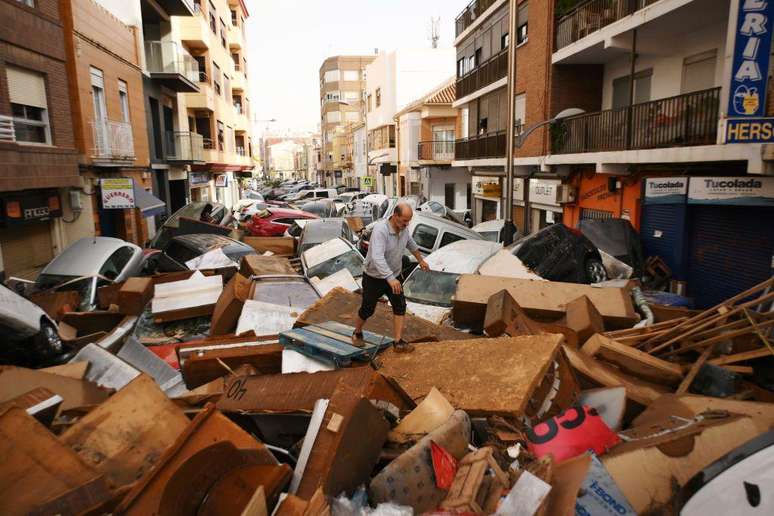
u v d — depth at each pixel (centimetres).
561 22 1725
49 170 1369
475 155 2530
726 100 862
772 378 584
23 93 1324
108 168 1775
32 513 266
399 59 4506
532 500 287
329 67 8644
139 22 2177
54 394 394
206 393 486
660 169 1328
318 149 11094
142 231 2125
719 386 546
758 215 1070
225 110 4053
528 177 2073
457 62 2916
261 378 464
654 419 452
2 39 1220
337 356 513
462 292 772
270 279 938
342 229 1549
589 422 400
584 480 316
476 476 309
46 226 1473
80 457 298
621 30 1330
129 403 373
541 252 1012
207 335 845
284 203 3531
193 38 3077
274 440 436
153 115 2547
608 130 1488
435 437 349
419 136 3869
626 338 665
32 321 721
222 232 1816
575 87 1777
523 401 421
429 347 548
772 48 873
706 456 361
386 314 709
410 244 562
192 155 2922
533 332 606
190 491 261
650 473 352
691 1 1097
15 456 291
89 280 995
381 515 288
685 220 1226
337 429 329
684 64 1357
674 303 894
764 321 604
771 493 261
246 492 284
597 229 1273
